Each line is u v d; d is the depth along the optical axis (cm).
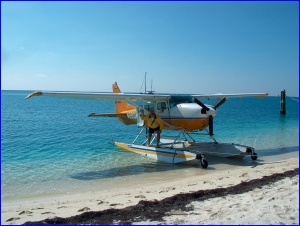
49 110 4072
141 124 1296
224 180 740
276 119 3148
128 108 1481
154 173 902
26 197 669
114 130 2039
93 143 1478
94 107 5247
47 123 2386
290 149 1338
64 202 604
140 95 1105
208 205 486
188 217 431
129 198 603
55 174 889
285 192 542
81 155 1188
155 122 1162
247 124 2519
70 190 725
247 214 427
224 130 2081
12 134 1753
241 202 491
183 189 664
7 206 588
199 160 984
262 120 2977
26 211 526
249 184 630
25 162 1054
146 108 1280
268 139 1675
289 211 434
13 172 909
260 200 495
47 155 1182
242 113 4119
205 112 1134
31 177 852
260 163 1028
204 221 409
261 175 787
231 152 1119
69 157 1148
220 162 1065
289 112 4662
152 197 602
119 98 1094
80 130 1992
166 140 1452
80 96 993
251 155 1077
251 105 7700
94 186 759
